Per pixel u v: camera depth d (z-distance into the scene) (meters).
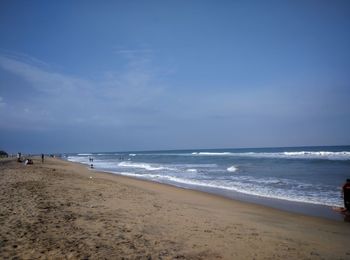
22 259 5.27
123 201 12.62
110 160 80.50
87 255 5.69
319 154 54.41
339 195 15.40
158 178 26.98
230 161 48.78
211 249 6.72
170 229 8.23
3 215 8.49
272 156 55.94
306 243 7.75
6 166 34.50
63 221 8.20
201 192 17.81
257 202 14.47
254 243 7.42
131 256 5.85
